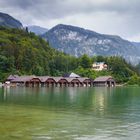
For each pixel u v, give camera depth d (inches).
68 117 1813.5
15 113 1991.9
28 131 1348.4
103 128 1438.2
